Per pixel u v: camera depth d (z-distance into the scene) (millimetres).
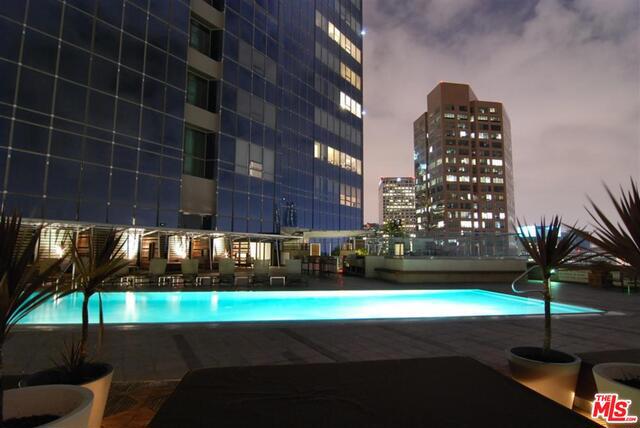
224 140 26828
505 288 17125
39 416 2545
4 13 16422
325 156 43156
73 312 11219
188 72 26031
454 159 150250
